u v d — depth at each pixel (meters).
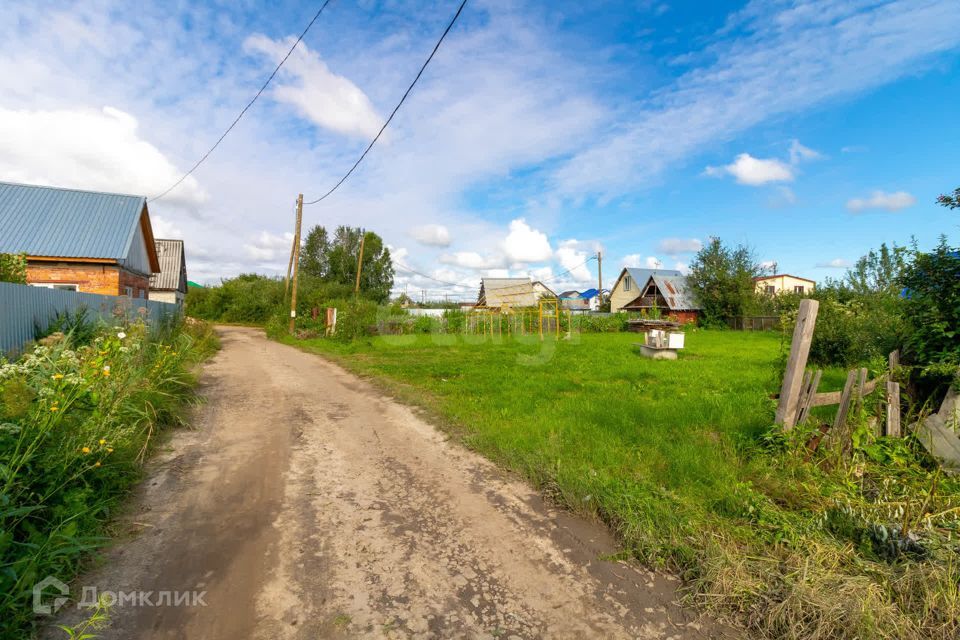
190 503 3.64
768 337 25.12
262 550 2.98
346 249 59.97
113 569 2.71
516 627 2.33
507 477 4.35
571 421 5.86
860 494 3.62
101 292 14.52
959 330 4.28
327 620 2.33
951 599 2.37
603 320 32.19
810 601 2.39
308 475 4.31
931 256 4.53
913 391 4.72
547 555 3.03
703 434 5.32
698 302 36.69
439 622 2.35
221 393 8.08
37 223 14.61
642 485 3.90
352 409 7.04
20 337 6.93
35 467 3.00
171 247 33.56
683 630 2.35
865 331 9.70
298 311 26.28
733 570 2.72
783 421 4.39
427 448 5.19
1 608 2.15
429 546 3.10
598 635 2.29
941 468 3.90
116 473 3.72
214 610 2.37
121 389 4.30
